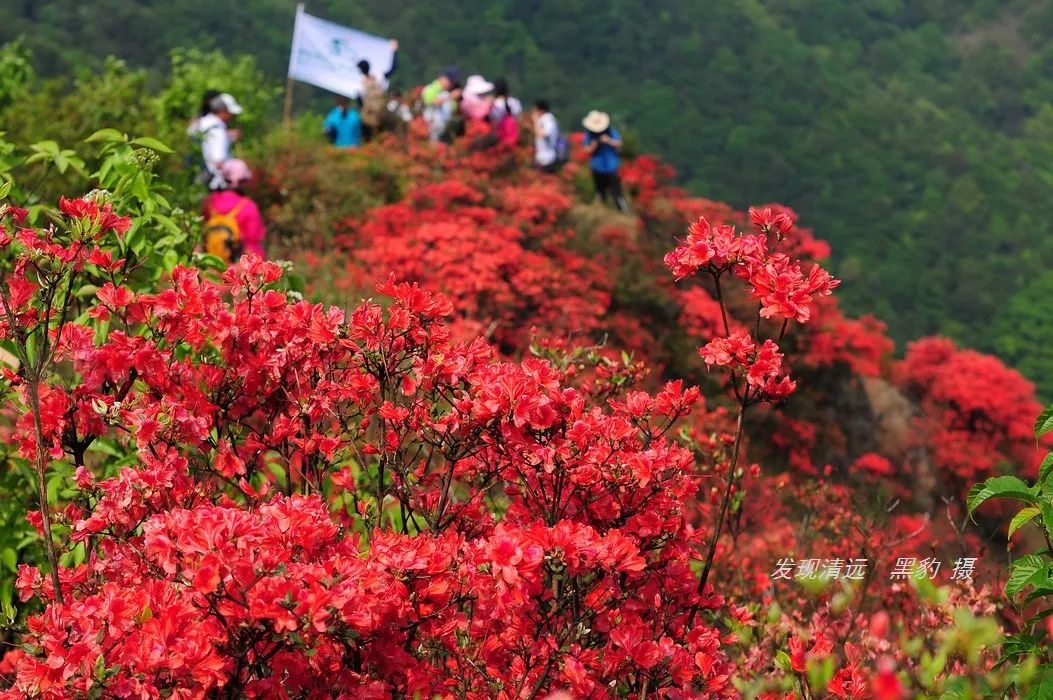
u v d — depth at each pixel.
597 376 4.57
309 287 9.73
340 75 18.77
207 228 9.16
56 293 3.74
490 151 17.78
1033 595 2.82
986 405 19.27
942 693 2.69
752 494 6.77
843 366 18.39
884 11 114.81
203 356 3.80
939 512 18.69
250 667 2.49
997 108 108.31
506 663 3.05
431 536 3.14
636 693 3.07
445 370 3.22
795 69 98.31
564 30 95.12
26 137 10.34
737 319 15.40
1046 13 115.94
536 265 13.38
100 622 2.63
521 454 3.11
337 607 2.36
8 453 4.05
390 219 13.93
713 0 104.44
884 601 4.54
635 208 17.19
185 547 2.45
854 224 83.12
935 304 76.50
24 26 60.03
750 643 4.00
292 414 3.46
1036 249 83.56
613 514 3.17
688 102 91.25
